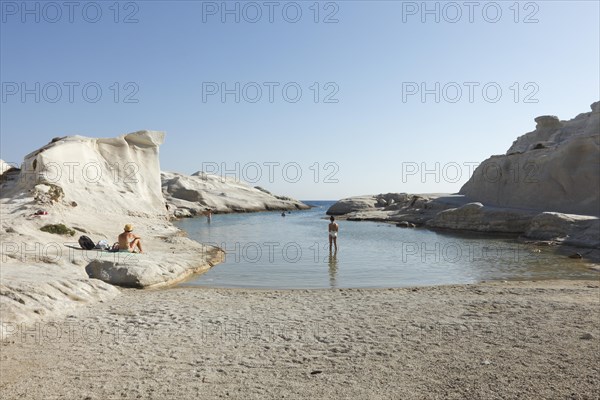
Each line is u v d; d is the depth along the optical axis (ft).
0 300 26.91
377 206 173.47
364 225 117.19
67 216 68.95
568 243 66.18
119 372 18.24
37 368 18.66
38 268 37.50
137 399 15.74
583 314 25.96
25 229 52.95
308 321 25.86
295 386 16.75
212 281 41.73
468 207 96.27
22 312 26.07
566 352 19.48
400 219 127.34
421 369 18.13
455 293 33.78
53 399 15.71
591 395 15.26
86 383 17.12
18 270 35.91
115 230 70.38
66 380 17.42
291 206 232.73
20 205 70.64
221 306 30.14
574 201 88.99
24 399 15.70
